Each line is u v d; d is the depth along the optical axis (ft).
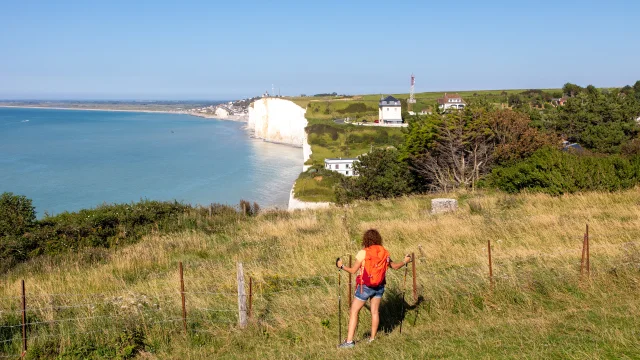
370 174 97.86
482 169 89.51
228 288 32.19
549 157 70.54
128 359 24.03
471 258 35.09
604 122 130.41
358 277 23.08
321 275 34.24
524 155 85.92
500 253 35.58
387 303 27.27
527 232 42.55
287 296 30.01
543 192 66.03
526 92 415.44
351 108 486.38
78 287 36.45
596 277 29.22
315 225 57.16
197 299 29.99
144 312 27.61
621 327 22.53
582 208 53.42
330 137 338.95
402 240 45.01
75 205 174.70
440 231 45.62
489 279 29.30
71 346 24.36
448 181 89.04
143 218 63.93
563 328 23.06
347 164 252.21
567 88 320.09
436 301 27.43
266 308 28.68
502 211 56.08
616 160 66.28
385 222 53.78
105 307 28.45
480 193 73.36
